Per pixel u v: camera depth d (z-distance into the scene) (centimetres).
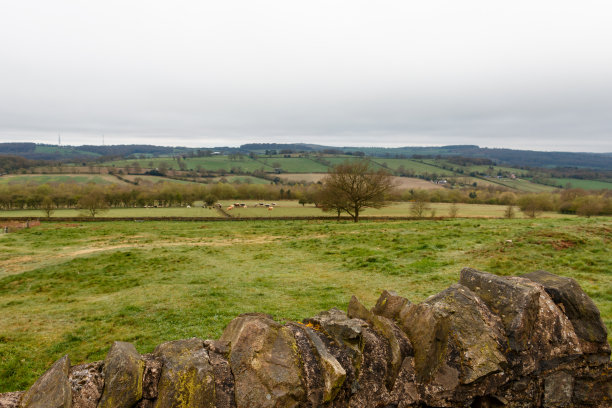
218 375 391
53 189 10319
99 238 4081
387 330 495
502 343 488
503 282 543
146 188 11506
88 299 1928
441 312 490
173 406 365
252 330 427
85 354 1191
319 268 2341
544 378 509
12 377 1055
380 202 5816
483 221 3700
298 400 396
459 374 465
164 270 2523
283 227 4716
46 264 2788
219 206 9994
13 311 1742
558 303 548
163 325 1410
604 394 539
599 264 1816
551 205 9469
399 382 464
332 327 490
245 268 2491
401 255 2425
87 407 349
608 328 1044
